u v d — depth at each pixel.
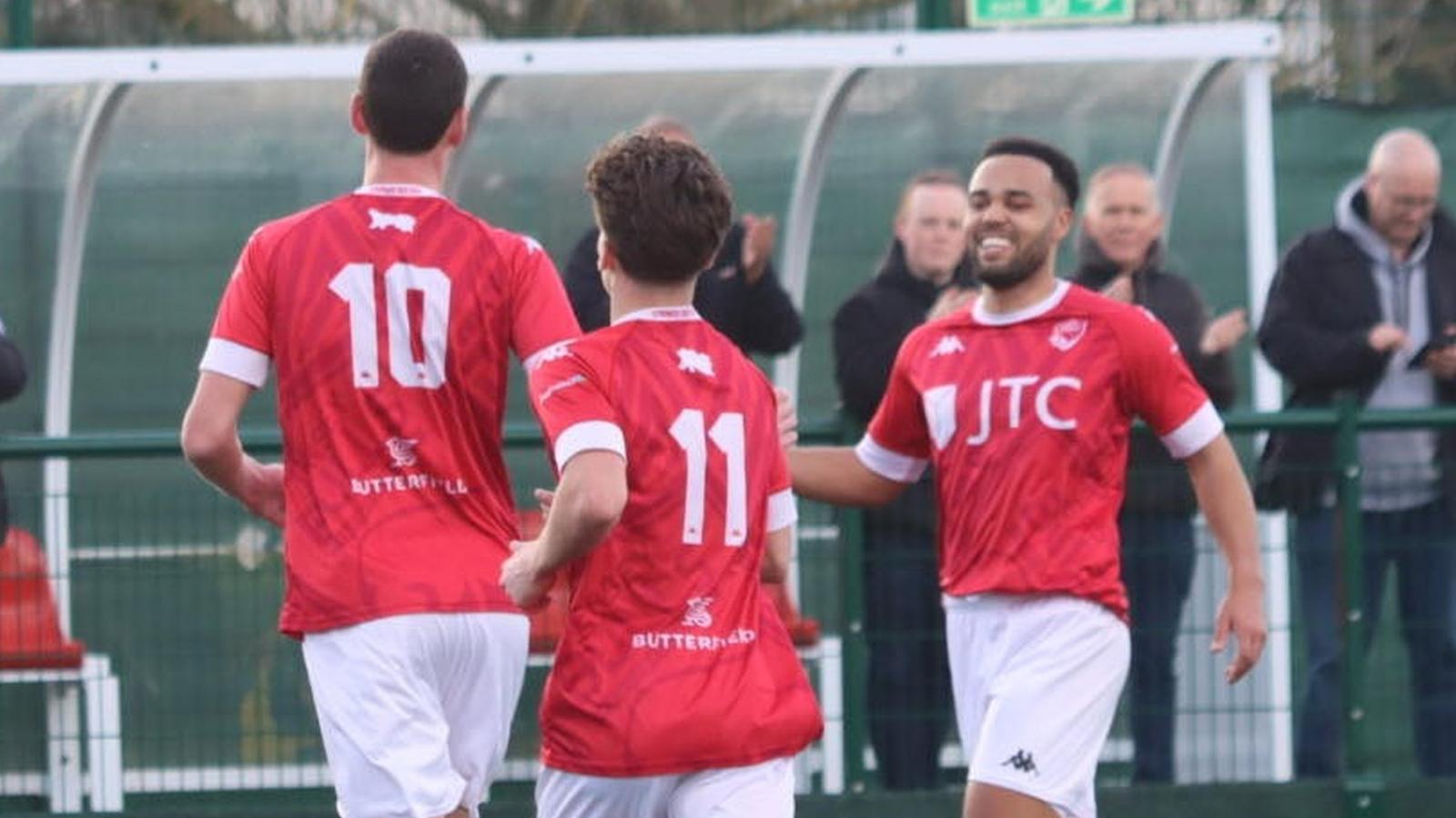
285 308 19.50
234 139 33.72
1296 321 28.19
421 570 19.45
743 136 34.47
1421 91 37.22
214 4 35.56
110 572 28.38
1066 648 22.14
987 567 22.41
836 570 28.22
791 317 28.00
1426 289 28.70
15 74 29.72
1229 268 34.97
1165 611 28.17
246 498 20.25
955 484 22.62
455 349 19.58
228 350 19.52
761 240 27.67
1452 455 28.30
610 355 18.08
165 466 32.34
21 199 33.28
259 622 28.53
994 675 22.45
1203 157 34.88
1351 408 27.91
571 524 17.59
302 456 19.61
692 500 18.08
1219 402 28.27
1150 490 28.00
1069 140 34.75
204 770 28.44
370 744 19.34
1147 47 31.19
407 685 19.44
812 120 33.91
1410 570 28.36
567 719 18.14
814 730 18.53
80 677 28.20
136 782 28.38
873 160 34.75
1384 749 28.53
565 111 34.00
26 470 31.73
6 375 26.02
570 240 34.28
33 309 33.44
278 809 28.28
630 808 18.17
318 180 34.03
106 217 33.81
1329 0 37.19
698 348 18.38
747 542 18.36
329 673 19.53
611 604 18.06
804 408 34.94
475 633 19.59
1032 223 22.23
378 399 19.45
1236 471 22.41
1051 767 22.03
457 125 19.97
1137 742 28.39
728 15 36.38
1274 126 37.34
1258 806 28.19
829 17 36.00
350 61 30.14
